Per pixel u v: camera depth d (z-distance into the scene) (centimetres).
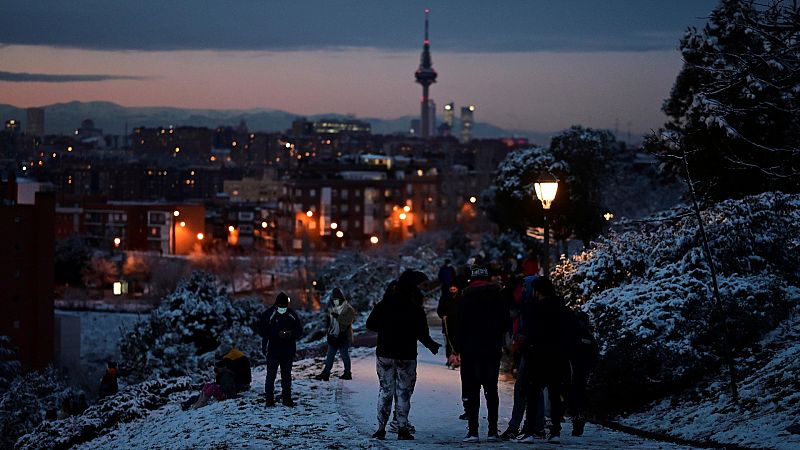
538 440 1412
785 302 1844
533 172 4875
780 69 2019
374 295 4309
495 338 1382
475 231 14200
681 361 1714
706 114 2461
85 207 19700
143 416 2067
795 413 1368
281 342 1722
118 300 12975
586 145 4938
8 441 3203
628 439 1447
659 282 1903
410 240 12425
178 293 4194
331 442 1370
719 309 1616
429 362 2325
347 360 2019
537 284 1418
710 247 1983
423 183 18362
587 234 4922
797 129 2442
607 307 1866
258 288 13188
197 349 4100
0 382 4906
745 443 1306
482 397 1847
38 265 8219
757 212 2008
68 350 8694
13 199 9912
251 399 1819
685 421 1535
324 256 15862
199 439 1475
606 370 1755
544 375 1404
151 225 19050
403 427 1412
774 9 1880
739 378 1636
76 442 2011
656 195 7350
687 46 2981
